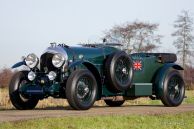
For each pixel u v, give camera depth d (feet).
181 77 46.29
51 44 40.50
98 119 31.91
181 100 46.21
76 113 35.58
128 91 43.98
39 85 40.24
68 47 40.60
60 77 39.55
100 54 41.96
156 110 39.47
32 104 42.22
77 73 38.32
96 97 40.01
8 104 53.88
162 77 45.19
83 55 40.83
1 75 110.52
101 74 41.73
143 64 45.09
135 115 34.81
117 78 41.83
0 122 29.50
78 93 38.52
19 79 41.34
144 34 165.78
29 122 29.60
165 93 45.03
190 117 36.09
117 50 43.70
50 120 30.48
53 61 39.22
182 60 166.40
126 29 153.07
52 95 40.68
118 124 31.50
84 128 29.48
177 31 167.02
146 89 44.65
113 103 47.37
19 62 41.16
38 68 40.68
